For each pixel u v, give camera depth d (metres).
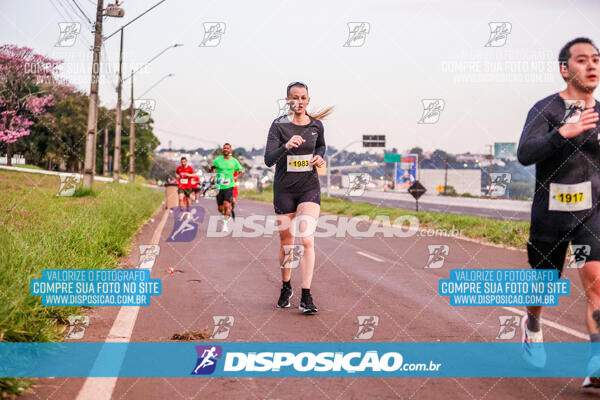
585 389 3.86
